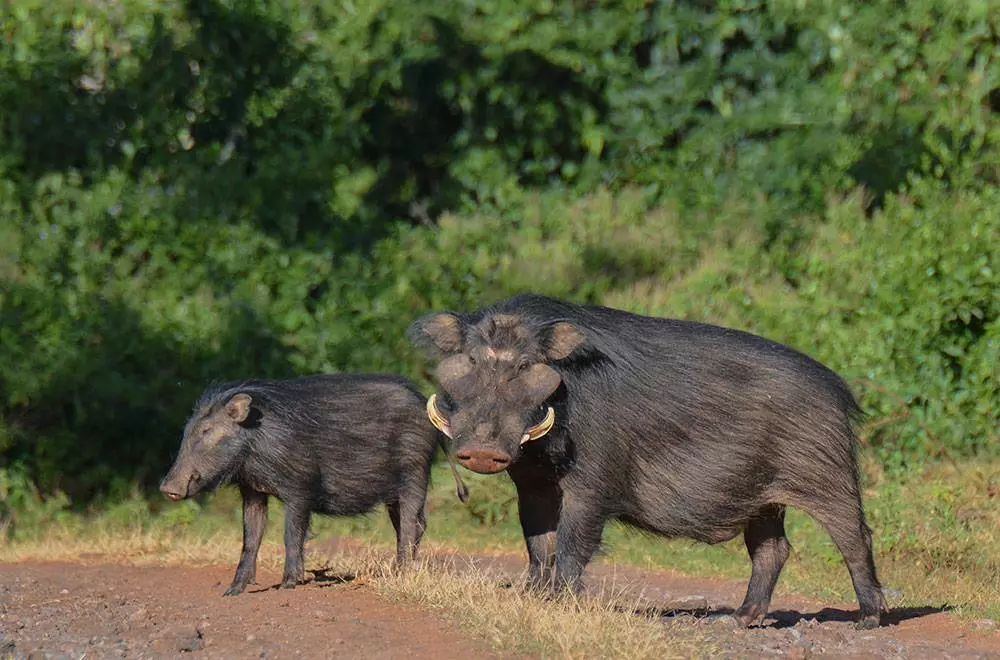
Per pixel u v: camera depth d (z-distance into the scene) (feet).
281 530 139.03
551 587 79.92
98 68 170.91
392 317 163.63
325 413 100.01
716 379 81.51
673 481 81.00
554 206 183.73
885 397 147.13
